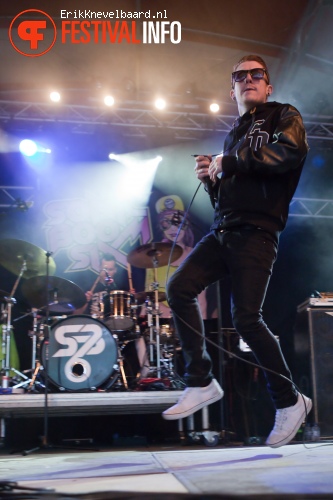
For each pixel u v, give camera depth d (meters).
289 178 2.25
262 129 2.23
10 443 5.19
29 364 5.53
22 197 6.06
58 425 5.29
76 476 1.52
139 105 6.17
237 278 2.16
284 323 6.12
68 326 4.48
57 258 5.94
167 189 6.23
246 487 1.14
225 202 2.23
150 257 5.19
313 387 4.41
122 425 5.36
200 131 6.38
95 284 5.61
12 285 5.70
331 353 4.50
